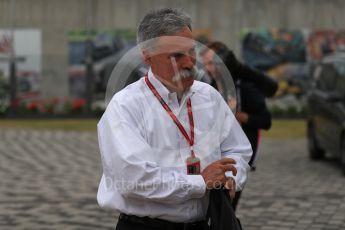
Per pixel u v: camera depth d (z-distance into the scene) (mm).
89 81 62469
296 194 23250
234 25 64750
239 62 13578
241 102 13781
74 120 58656
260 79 13898
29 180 26266
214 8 64938
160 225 8180
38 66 63188
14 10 63562
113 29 64562
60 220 19125
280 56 63094
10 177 27016
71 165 30500
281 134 45062
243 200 22078
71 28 63844
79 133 45688
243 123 13758
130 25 65312
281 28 64062
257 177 27078
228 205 7980
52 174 27844
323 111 30094
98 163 31188
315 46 63281
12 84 61750
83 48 63062
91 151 35688
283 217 19516
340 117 27609
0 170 28969
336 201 21938
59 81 63188
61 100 62562
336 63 31109
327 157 33406
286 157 33500
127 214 8203
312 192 23641
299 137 43281
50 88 63281
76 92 63125
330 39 63281
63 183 25594
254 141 13914
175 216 8102
